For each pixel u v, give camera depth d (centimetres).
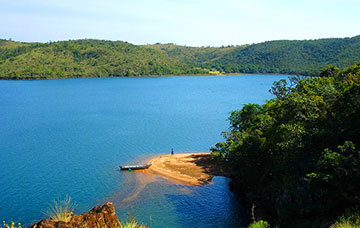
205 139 8544
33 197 4681
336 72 6506
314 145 3341
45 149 7400
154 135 8956
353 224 2056
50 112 12669
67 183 5262
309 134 3416
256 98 17650
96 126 10119
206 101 16525
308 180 2773
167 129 9781
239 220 3934
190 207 4338
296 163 3375
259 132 4731
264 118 5256
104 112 12888
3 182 5297
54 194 4797
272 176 3978
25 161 6469
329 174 2677
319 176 2697
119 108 14025
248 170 4281
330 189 2725
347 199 2522
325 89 4216
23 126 9962
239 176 4859
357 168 2525
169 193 4831
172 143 8050
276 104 5425
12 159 6600
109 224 1764
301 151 3372
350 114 3222
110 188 5041
